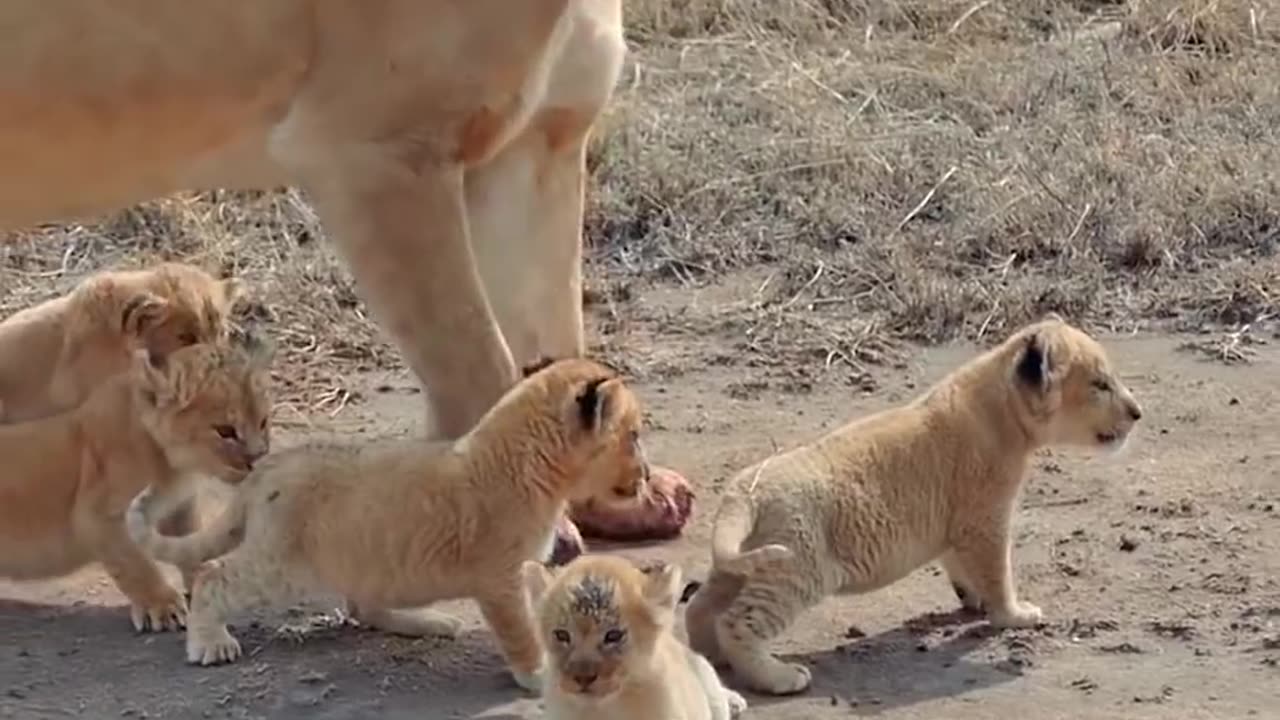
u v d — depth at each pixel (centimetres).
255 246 1093
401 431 890
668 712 566
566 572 561
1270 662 672
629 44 1423
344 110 705
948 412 681
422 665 675
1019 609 697
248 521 667
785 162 1170
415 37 696
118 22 705
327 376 952
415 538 641
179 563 681
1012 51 1382
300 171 718
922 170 1160
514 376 721
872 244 1080
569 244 802
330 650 684
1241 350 959
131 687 662
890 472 669
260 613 708
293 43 705
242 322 999
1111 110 1247
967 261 1072
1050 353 678
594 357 962
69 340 772
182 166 734
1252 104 1263
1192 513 783
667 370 949
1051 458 830
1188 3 1407
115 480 694
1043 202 1095
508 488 642
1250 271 1036
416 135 705
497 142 721
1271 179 1113
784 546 651
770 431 878
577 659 552
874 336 984
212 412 684
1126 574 734
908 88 1311
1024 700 648
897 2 1480
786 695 650
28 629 705
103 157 726
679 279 1068
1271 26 1399
